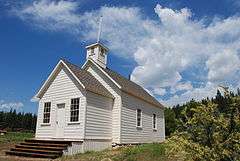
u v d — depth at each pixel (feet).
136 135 86.69
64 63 73.72
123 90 79.87
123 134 78.69
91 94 71.26
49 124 73.56
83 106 68.80
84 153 64.03
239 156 22.86
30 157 60.34
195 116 24.57
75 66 78.74
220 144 23.02
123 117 79.61
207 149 23.16
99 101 74.13
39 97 77.82
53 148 61.87
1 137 99.04
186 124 25.20
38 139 72.64
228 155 22.61
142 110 92.84
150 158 51.19
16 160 55.06
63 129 70.69
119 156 54.60
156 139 102.06
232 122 23.70
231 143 23.15
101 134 73.20
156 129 102.89
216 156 22.81
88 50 90.43
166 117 130.52
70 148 63.26
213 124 24.04
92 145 69.31
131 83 103.14
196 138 24.52
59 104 73.51
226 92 24.90
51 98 75.15
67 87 72.84
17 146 66.44
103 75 82.99
